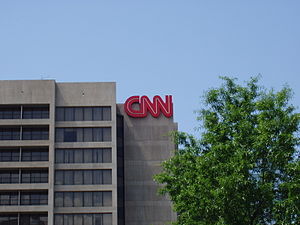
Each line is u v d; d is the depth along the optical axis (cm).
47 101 10681
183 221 5381
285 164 4919
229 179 4775
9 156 10475
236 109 5241
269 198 4881
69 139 10519
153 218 10619
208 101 5466
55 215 10075
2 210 9988
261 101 5203
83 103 10744
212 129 5291
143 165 10919
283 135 4906
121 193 10706
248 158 4975
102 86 10888
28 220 10112
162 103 11306
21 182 10325
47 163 10262
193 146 5562
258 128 5022
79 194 10212
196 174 5206
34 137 10575
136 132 11112
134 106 11294
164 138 11100
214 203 4903
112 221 10081
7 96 10688
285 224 4762
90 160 10394
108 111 10731
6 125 10475
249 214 4994
